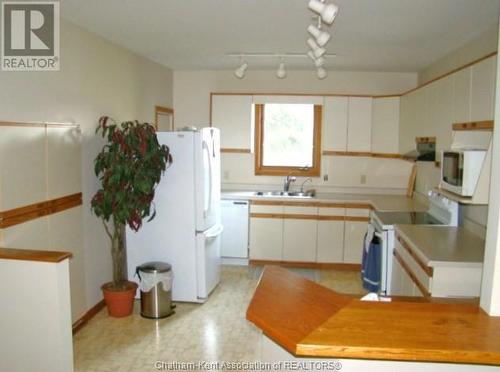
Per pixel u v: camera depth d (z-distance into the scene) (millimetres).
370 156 5703
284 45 4215
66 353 2482
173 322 3859
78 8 3078
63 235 3447
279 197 5457
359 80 5793
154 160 3910
